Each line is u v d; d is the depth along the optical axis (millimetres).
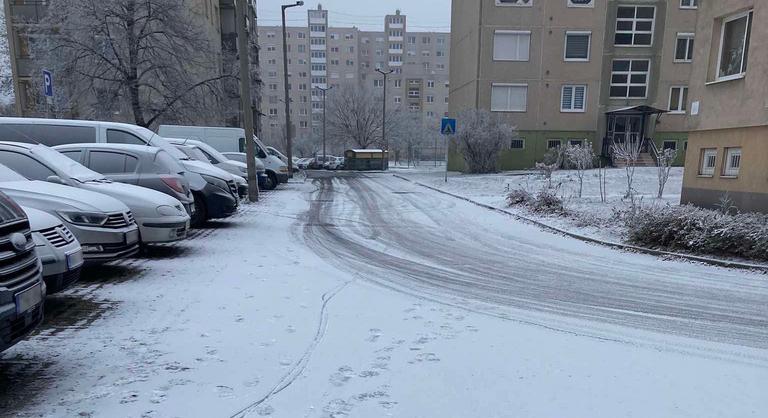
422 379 3641
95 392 3348
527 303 5699
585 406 3262
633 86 31625
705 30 12508
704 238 8102
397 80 101750
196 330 4543
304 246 9023
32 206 5668
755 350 4309
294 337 4434
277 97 107188
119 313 4969
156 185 8516
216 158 15680
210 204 10492
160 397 3293
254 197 15711
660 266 7715
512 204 14617
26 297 3281
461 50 35344
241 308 5203
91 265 6953
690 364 3979
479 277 6977
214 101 22906
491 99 31672
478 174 28797
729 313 5367
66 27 18562
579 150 15945
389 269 7383
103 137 9914
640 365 3945
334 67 109125
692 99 13023
